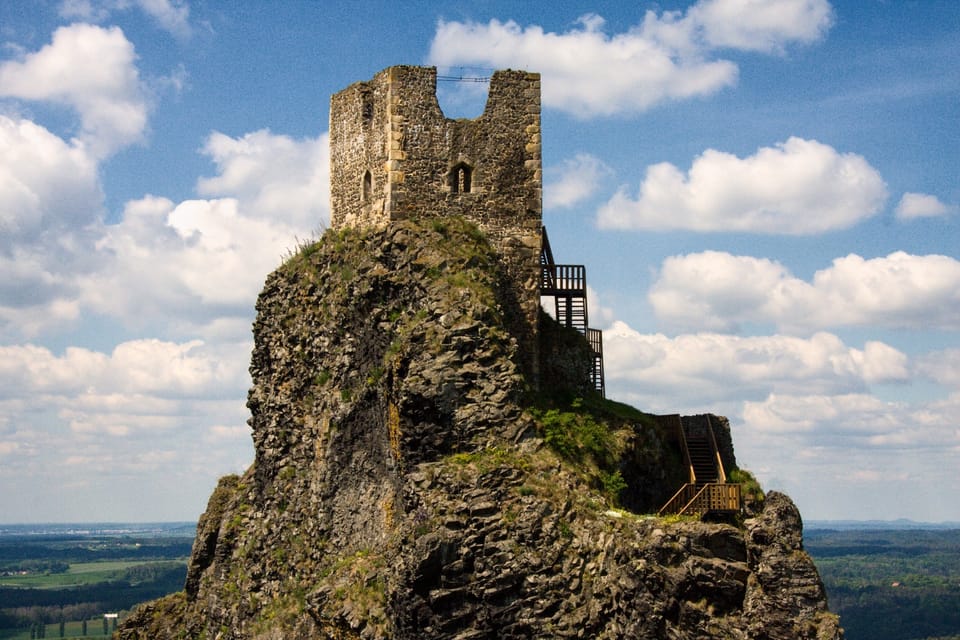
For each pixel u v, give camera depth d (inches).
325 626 2025.1
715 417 2527.1
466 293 2017.7
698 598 1593.3
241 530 2554.1
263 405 2469.2
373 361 2158.0
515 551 1744.6
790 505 1627.7
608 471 2063.2
